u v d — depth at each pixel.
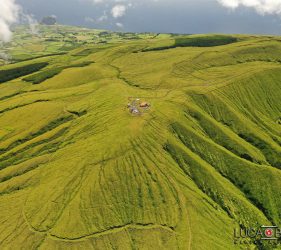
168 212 186.88
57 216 180.62
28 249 169.62
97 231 175.75
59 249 168.75
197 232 180.50
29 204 187.62
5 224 180.38
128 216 183.62
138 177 198.12
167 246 173.38
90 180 194.38
